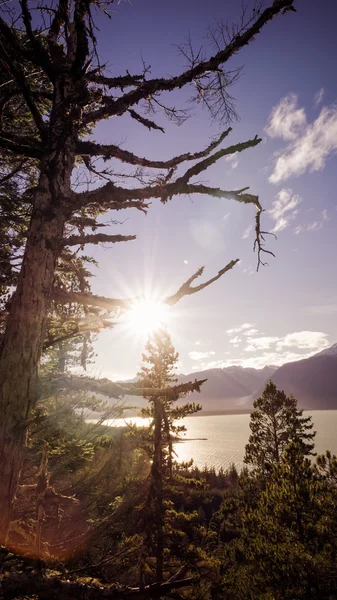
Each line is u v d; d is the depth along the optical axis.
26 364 3.34
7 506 3.15
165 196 3.62
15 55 3.84
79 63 3.74
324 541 10.52
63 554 3.58
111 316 4.46
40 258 3.59
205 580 9.95
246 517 12.73
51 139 3.75
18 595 2.54
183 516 12.09
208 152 4.20
